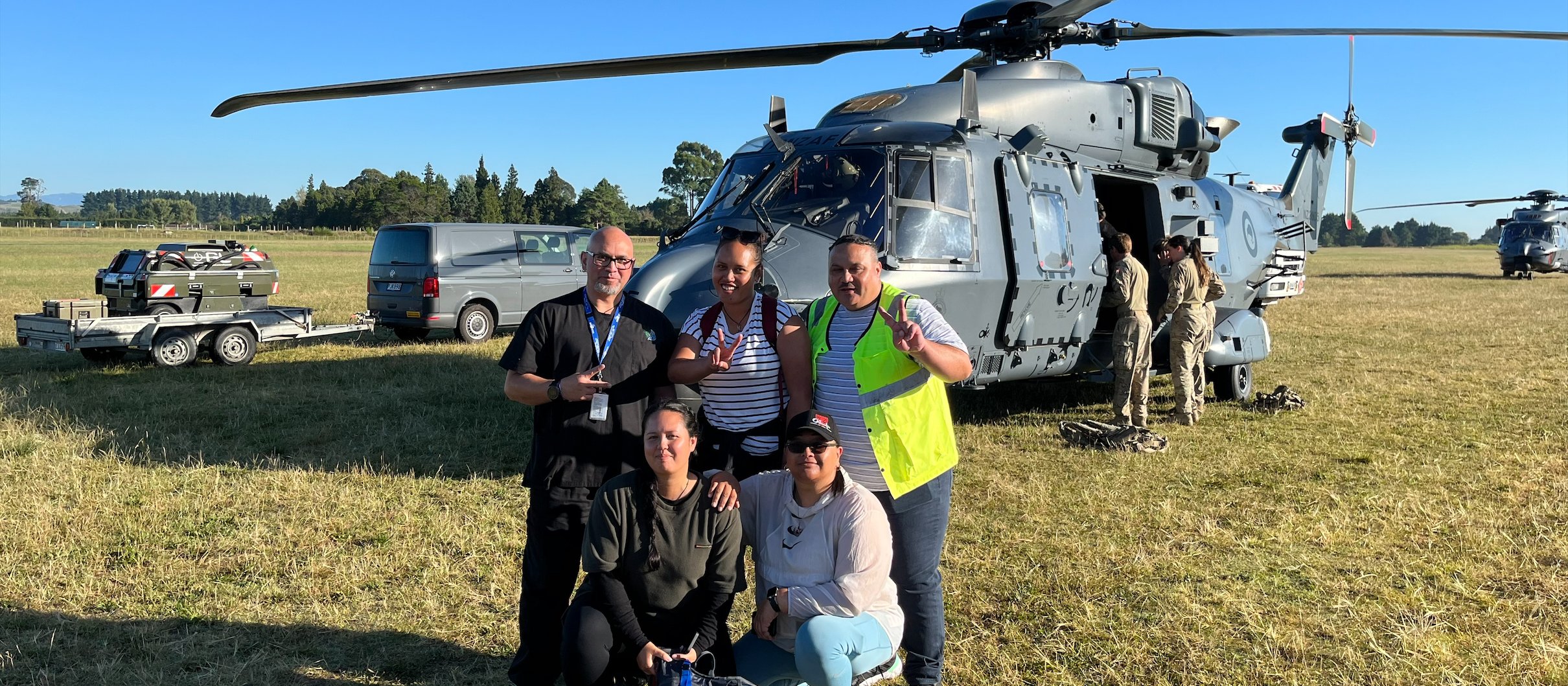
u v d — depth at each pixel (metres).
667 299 5.82
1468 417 8.45
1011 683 3.65
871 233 6.39
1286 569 4.79
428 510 5.62
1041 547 5.12
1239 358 8.95
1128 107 8.57
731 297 3.39
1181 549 5.11
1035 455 7.13
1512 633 4.02
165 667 3.68
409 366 10.83
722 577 3.06
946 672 3.74
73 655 3.78
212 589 4.42
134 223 91.19
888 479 3.21
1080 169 7.98
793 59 7.20
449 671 3.70
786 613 3.10
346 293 21.39
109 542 5.03
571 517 3.26
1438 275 34.38
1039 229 7.38
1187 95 9.16
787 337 3.38
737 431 3.43
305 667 3.71
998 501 5.95
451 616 4.20
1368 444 7.46
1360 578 4.64
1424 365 11.55
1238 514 5.68
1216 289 8.34
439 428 7.72
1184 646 3.94
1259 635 4.02
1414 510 5.71
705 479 3.12
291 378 9.96
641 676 3.15
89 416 7.96
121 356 10.98
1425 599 4.39
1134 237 9.31
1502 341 13.87
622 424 3.29
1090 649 3.92
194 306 11.12
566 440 3.25
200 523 5.33
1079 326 7.98
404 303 12.73
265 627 4.05
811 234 6.34
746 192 6.83
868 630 3.07
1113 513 5.71
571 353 3.27
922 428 3.23
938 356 3.07
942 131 6.92
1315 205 13.34
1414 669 3.70
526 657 3.36
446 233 12.74
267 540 5.11
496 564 4.79
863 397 3.23
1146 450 7.20
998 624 4.18
